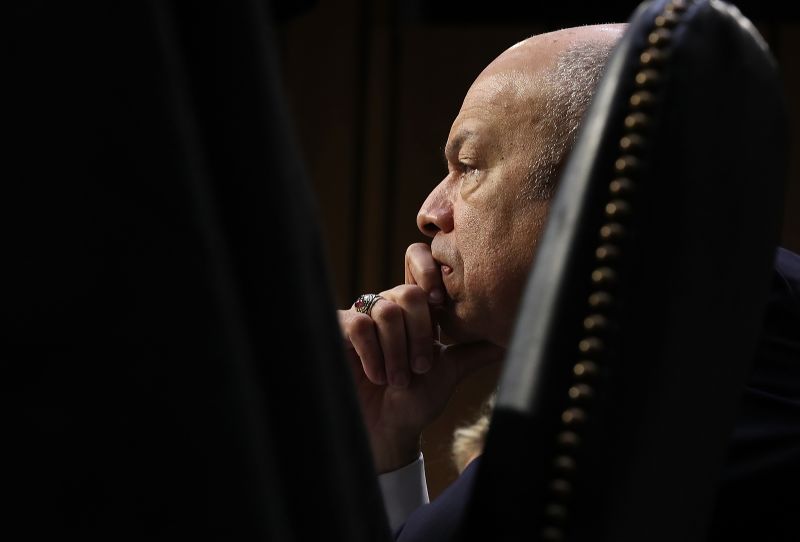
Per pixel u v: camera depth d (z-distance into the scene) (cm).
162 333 37
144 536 37
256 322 41
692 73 58
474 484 58
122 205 37
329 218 532
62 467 36
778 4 502
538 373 56
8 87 35
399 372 129
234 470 38
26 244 36
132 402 37
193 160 38
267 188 41
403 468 136
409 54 540
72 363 36
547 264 58
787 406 88
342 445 44
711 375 59
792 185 486
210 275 38
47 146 36
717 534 85
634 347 56
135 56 37
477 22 546
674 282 56
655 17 60
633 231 57
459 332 127
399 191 533
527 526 55
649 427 56
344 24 539
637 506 56
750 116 59
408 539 89
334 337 46
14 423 35
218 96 41
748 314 61
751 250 60
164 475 37
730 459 86
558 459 56
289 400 42
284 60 539
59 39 36
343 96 538
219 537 38
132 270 37
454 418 310
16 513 36
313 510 42
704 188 57
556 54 111
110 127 36
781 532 84
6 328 35
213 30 40
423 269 125
